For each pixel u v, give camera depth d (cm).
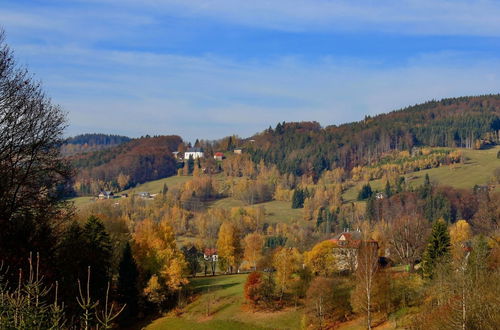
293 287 7481
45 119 2527
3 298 1203
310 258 7756
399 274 7019
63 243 3216
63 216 2747
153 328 7000
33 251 2355
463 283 3947
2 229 2247
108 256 5288
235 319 7062
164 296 7719
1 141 2339
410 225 7831
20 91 2419
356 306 6300
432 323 4416
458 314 3834
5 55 2372
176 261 7994
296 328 6562
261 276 7569
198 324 6962
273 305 7319
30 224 2419
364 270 6469
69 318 2506
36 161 2505
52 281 2442
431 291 5712
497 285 3809
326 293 6575
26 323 1188
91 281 4597
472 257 5091
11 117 2355
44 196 2553
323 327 6400
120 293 7012
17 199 2445
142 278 7931
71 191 2781
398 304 6322
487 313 3638
